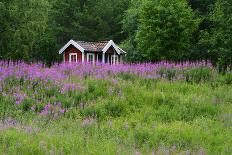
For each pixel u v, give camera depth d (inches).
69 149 319.0
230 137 390.9
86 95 581.9
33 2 1019.3
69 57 1604.3
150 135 383.6
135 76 714.2
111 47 1633.9
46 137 349.4
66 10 2218.3
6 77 625.3
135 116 498.3
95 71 734.5
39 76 637.9
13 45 977.5
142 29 1073.5
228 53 837.2
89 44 1615.4
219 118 473.4
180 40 1042.1
